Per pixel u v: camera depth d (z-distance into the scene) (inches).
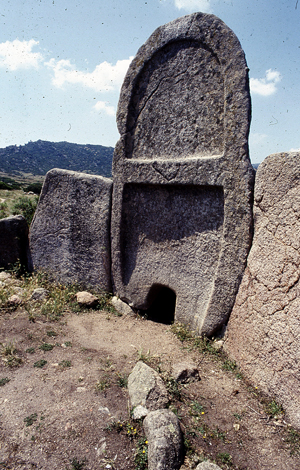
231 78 113.7
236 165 113.0
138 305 149.8
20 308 141.9
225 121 115.3
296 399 85.3
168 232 137.9
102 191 155.4
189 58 126.6
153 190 141.3
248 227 111.3
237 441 81.3
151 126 139.6
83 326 135.4
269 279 98.0
